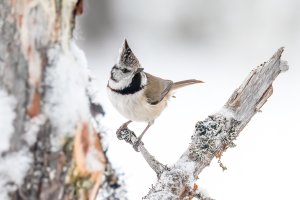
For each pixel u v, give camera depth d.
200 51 25.80
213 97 20.23
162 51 25.27
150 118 10.52
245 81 6.83
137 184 11.90
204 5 27.25
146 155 6.82
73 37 4.27
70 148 4.07
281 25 27.09
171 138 15.84
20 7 3.92
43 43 4.01
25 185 3.96
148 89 10.23
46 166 4.01
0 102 3.90
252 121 18.52
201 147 6.49
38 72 3.99
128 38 25.88
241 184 13.16
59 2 4.07
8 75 3.93
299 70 23.52
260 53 25.58
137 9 26.66
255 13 27.30
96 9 25.36
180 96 20.17
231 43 26.48
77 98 4.12
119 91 10.01
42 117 3.99
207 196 6.23
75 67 4.20
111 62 23.19
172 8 27.11
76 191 4.16
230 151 15.66
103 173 4.42
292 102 20.28
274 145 16.27
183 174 6.20
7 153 3.92
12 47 3.93
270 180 13.64
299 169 14.34
